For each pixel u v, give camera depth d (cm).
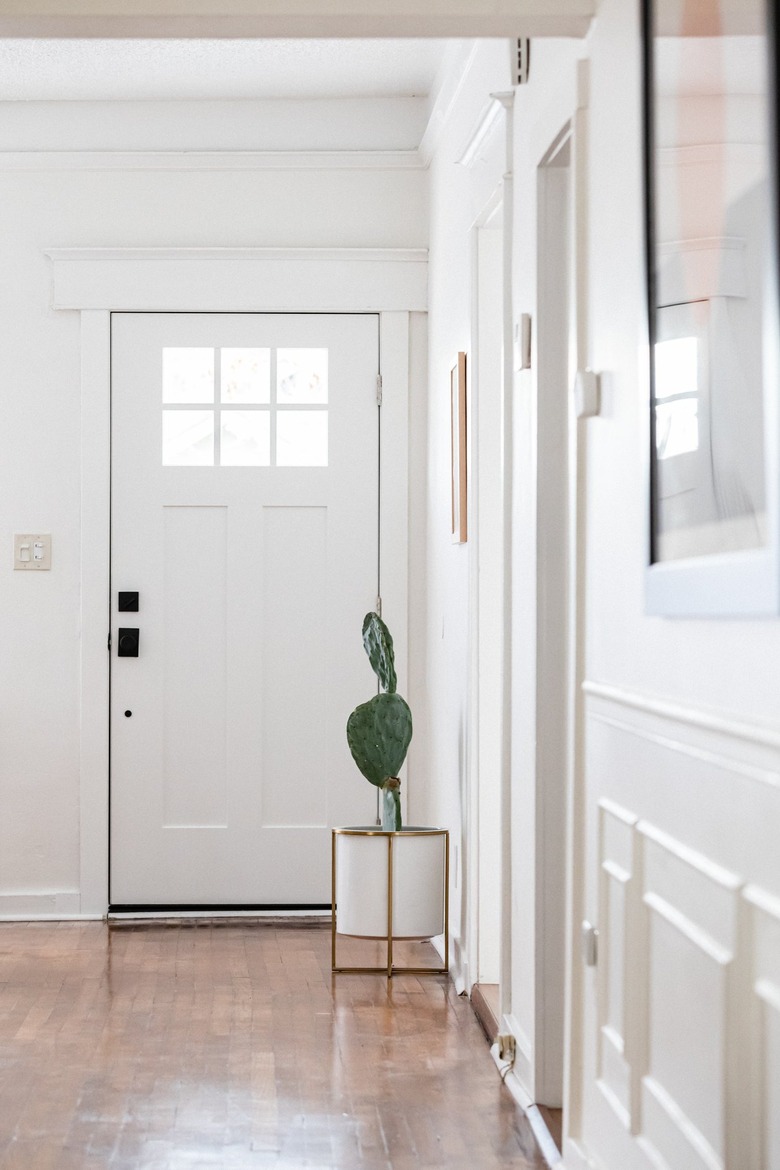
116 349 522
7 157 520
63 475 521
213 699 523
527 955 319
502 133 352
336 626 527
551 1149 278
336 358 527
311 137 525
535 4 258
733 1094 180
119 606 521
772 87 156
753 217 167
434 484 502
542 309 306
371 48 468
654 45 210
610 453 250
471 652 401
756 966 174
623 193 237
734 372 175
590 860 263
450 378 450
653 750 220
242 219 527
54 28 264
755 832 173
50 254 518
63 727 521
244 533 525
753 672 174
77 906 518
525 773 323
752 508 168
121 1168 271
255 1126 295
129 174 524
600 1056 253
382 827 453
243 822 523
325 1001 399
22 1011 386
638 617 230
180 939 482
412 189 527
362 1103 311
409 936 427
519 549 333
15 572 520
